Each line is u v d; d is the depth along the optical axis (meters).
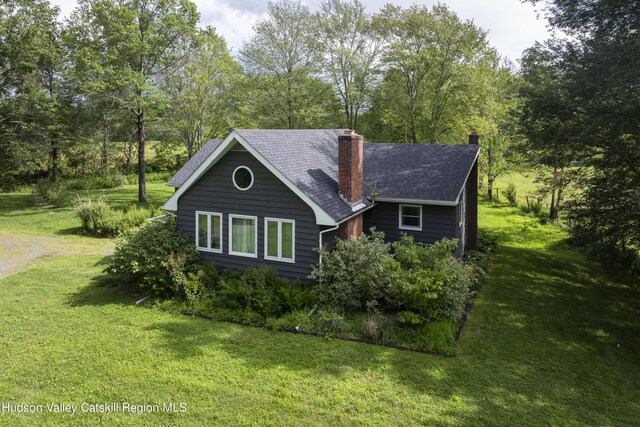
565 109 17.84
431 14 34.50
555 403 10.09
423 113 35.94
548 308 16.28
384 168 20.33
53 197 34.44
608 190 18.19
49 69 39.94
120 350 11.70
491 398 10.08
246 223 16.14
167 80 37.50
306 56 38.12
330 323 13.02
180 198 17.09
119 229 25.08
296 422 8.98
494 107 36.06
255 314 13.64
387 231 18.94
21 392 9.77
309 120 37.62
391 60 36.00
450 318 13.38
